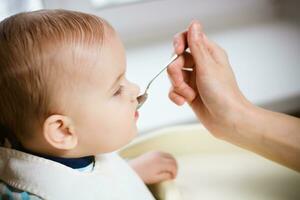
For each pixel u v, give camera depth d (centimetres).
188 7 106
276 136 67
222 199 71
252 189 72
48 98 56
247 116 67
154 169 72
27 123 57
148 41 103
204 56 65
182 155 80
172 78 67
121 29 104
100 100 58
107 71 58
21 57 55
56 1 97
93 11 101
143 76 93
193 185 74
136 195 67
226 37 103
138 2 103
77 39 56
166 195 69
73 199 59
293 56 97
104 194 63
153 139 80
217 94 67
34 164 59
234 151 79
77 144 60
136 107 63
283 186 72
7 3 91
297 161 68
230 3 108
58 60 55
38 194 58
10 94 56
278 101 91
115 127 60
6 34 55
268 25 105
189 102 70
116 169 67
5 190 58
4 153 59
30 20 56
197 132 79
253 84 92
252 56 97
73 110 57
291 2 107
